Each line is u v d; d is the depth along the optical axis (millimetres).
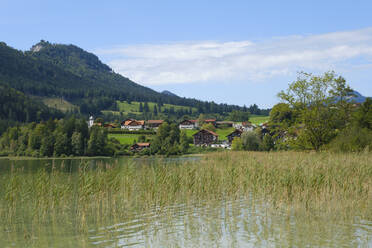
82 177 21828
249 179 23281
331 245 13148
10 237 15125
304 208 18828
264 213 18219
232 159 32812
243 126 197875
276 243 13477
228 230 15359
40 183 20906
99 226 16578
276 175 22469
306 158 28188
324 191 19672
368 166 24578
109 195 22484
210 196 22344
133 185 23250
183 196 22188
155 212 19156
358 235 14305
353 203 18812
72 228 16375
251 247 13125
